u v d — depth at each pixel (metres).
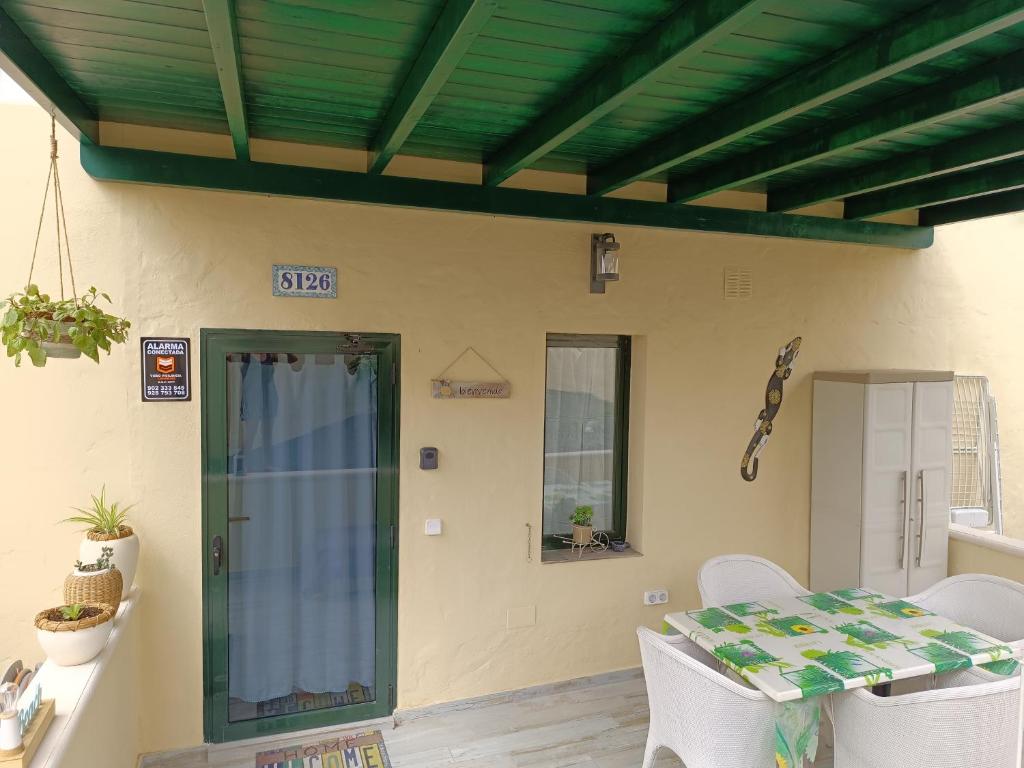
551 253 4.04
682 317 4.39
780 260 4.64
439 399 3.85
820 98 2.47
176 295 3.36
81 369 3.25
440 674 3.95
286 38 2.30
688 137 3.15
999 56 2.44
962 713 2.43
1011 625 3.41
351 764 3.46
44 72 2.49
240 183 3.34
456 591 3.96
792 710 2.61
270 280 3.49
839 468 4.60
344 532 3.75
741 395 4.59
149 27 2.24
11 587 3.21
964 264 5.24
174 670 3.47
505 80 2.65
